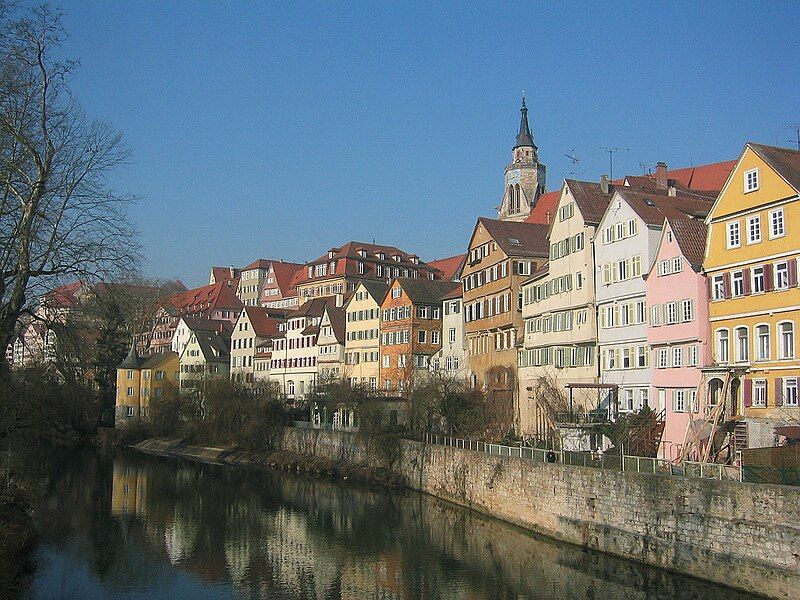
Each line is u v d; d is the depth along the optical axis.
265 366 117.94
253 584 36.97
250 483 69.38
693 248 46.25
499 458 48.28
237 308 161.00
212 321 137.75
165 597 34.84
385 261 132.12
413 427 68.31
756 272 40.94
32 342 36.12
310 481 70.19
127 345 121.94
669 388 46.94
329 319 103.06
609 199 57.97
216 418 92.56
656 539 34.00
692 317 44.97
